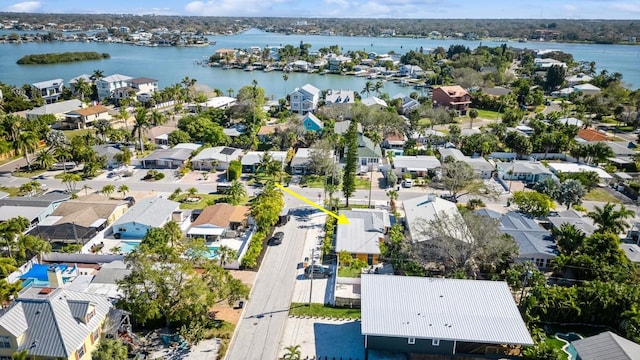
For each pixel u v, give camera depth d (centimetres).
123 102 17650
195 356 5059
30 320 4616
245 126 15138
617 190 10388
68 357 4431
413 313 5078
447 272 6600
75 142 11262
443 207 8094
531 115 17950
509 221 7988
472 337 4759
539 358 4819
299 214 8925
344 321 5775
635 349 4603
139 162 11800
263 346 5269
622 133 15488
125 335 5209
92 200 8825
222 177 10950
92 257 7069
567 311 5644
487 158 12356
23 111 17000
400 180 10925
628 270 6244
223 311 5884
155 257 5488
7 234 6794
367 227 7819
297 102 17562
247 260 6894
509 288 5738
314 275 6762
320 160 10506
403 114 17912
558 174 10425
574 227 7056
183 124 13800
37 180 10431
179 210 8775
